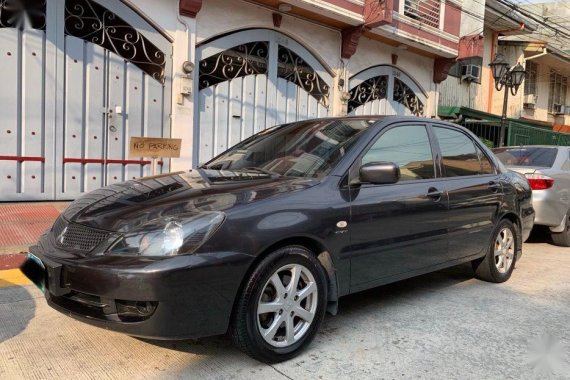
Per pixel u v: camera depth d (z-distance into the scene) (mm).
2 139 7332
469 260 4867
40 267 3139
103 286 2758
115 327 2801
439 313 4285
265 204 3150
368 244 3701
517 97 21922
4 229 6039
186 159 9172
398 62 13836
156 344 3438
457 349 3531
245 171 3947
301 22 11039
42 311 4008
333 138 4082
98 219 3102
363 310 4316
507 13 18141
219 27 9562
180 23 8898
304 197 3357
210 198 3158
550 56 22609
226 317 2930
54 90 7727
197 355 3285
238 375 3031
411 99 14680
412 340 3666
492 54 19828
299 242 3328
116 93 8367
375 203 3750
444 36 14117
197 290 2791
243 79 10133
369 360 3307
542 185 7305
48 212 7039
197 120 9461
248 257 2953
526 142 17688
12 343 3406
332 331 3797
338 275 3527
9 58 7309
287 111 11094
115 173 8461
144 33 8570
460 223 4613
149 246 2801
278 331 3221
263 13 10258
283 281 3219
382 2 11195
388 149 4102
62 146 7871
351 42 11859
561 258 6871
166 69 8883
